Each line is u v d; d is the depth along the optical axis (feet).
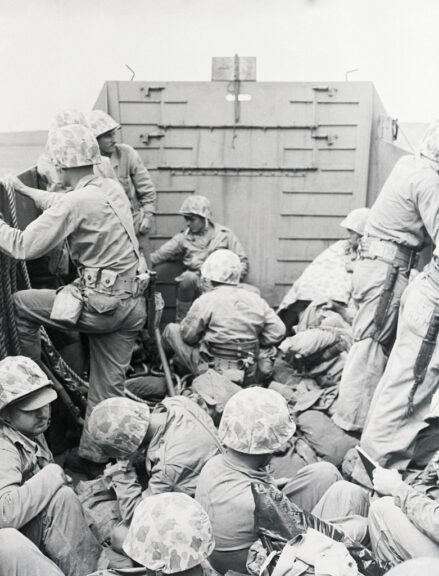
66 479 12.64
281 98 22.52
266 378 18.60
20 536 10.82
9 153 29.66
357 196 22.85
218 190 22.93
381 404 15.10
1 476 11.64
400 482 11.57
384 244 16.35
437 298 14.61
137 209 22.15
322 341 18.02
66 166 15.34
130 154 21.66
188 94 22.50
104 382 16.38
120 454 12.94
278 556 10.34
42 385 12.57
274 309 23.43
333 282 20.35
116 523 13.34
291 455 15.99
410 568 9.73
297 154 22.74
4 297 15.23
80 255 15.60
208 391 17.01
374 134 22.91
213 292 18.13
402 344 15.03
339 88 22.43
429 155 15.56
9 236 14.57
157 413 13.42
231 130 22.65
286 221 23.06
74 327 15.76
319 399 17.74
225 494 11.45
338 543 10.17
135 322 16.19
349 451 16.17
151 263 22.38
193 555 9.51
